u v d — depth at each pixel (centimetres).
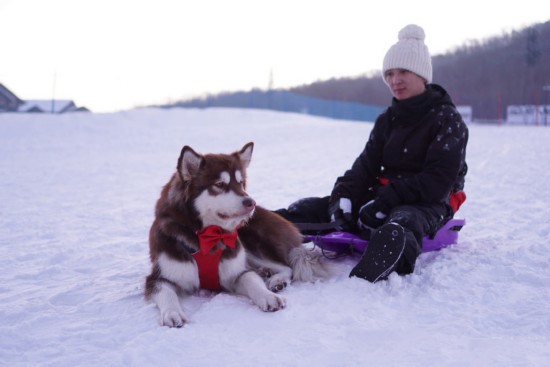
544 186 777
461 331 251
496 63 4819
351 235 394
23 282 379
